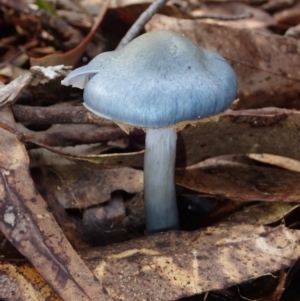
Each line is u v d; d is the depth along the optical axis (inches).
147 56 3.4
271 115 4.3
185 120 3.4
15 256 4.0
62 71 4.9
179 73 3.4
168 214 4.5
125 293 3.3
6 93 4.2
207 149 4.7
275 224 4.1
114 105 3.3
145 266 3.5
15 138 3.8
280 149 4.6
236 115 4.4
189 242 3.7
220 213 4.6
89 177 4.7
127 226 4.7
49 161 4.8
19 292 3.3
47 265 3.2
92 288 3.1
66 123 4.6
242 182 4.6
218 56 3.9
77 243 4.4
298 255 3.5
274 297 3.7
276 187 4.4
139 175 4.8
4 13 7.7
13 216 3.4
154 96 3.3
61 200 4.6
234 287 3.9
